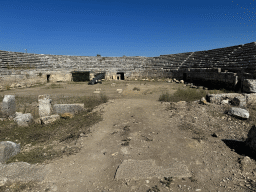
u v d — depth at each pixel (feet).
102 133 24.85
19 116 30.37
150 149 19.63
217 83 74.79
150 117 30.01
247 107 32.65
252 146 17.65
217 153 18.15
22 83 89.45
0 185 14.52
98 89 72.28
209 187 13.55
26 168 16.63
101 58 136.26
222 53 93.86
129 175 15.25
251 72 60.75
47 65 110.42
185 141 20.99
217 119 27.66
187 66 105.70
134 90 69.00
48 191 13.92
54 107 34.24
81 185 14.60
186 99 43.47
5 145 18.71
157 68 122.31
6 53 97.04
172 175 15.06
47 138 24.35
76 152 20.02
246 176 14.49
